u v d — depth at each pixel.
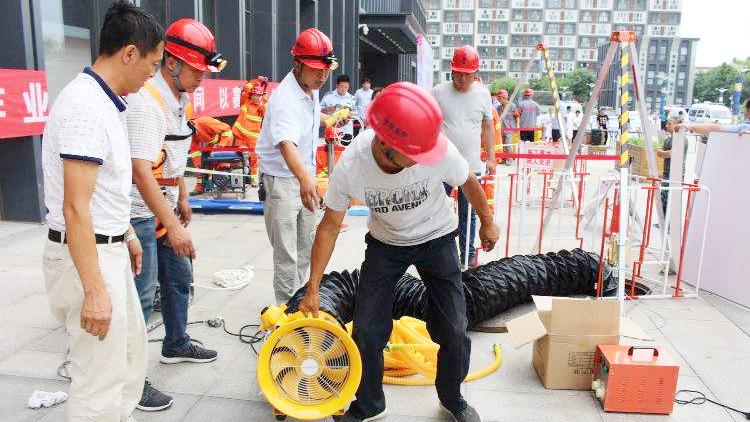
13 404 3.07
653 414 3.12
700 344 3.99
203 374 3.46
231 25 12.23
